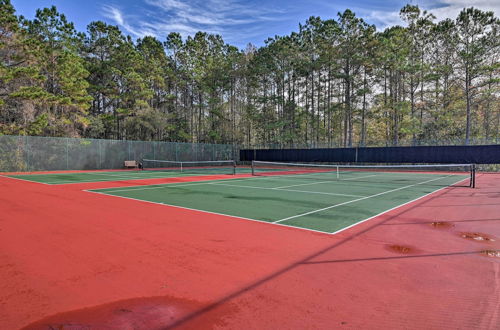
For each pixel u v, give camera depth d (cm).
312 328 264
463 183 1566
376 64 3616
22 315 287
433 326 267
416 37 3581
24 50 2420
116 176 2019
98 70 4106
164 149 3262
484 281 362
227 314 288
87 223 649
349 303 309
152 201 945
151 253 462
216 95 4828
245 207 847
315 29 3975
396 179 1833
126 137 4447
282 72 4344
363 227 623
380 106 3862
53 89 3141
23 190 1202
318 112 4409
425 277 374
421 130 3494
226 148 3975
